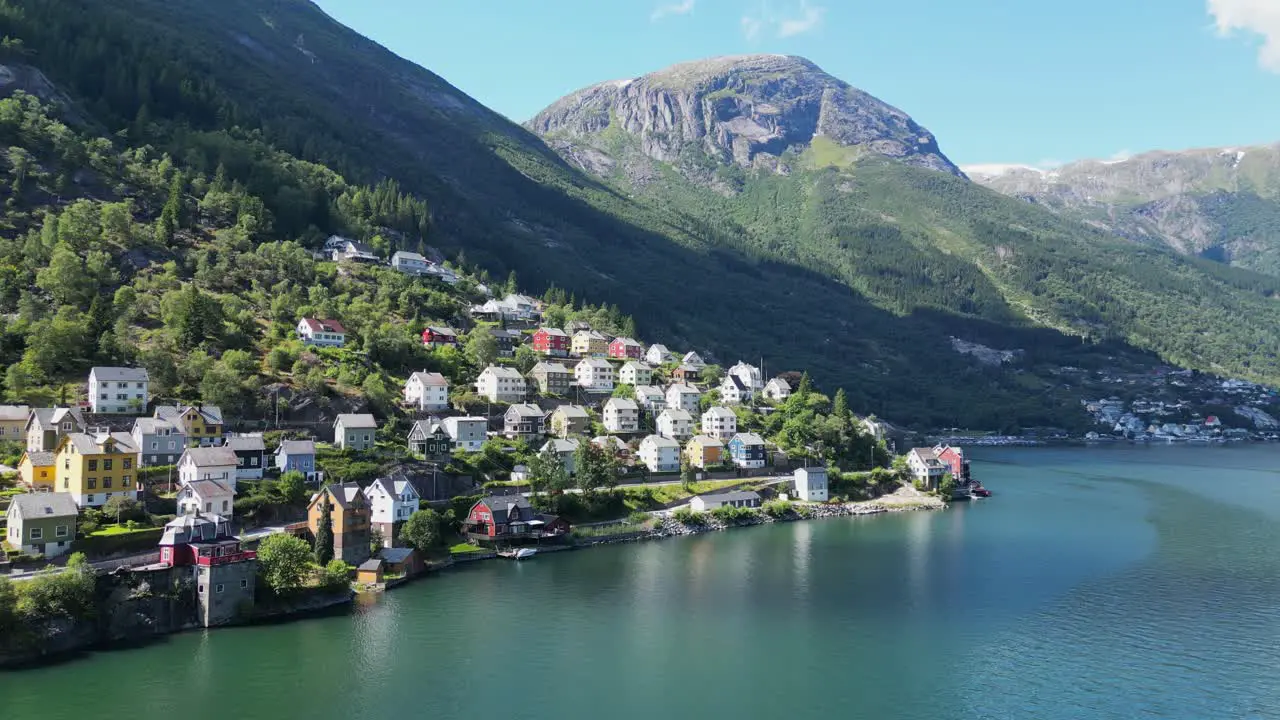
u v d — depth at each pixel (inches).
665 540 7460.6
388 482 6427.2
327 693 4153.5
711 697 4229.8
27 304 7632.9
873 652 4813.0
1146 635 5078.7
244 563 5044.3
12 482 5703.7
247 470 6437.0
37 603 4379.9
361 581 5797.2
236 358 7657.5
